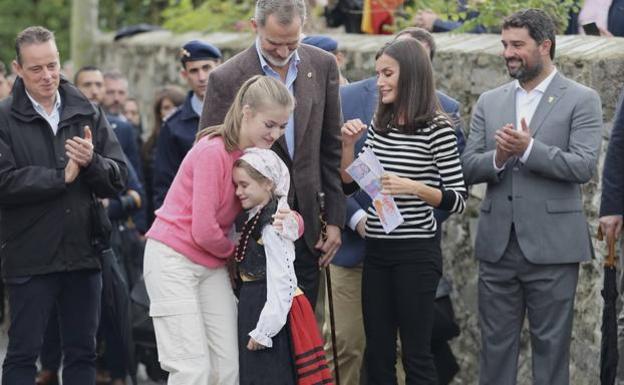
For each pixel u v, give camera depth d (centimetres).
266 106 723
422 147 791
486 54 970
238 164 727
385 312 808
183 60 1022
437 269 803
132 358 952
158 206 1025
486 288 848
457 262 1006
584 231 829
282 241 727
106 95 1291
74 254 834
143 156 1207
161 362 735
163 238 735
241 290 741
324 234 802
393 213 777
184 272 733
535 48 819
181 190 741
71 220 830
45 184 815
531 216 826
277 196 733
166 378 1020
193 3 1602
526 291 837
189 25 1523
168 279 731
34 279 830
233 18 1466
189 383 728
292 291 727
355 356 880
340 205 807
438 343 893
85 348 854
